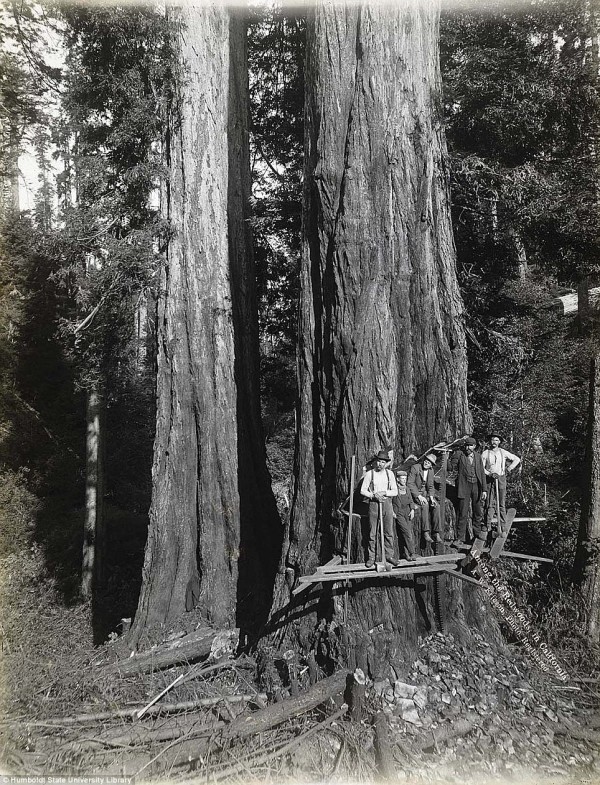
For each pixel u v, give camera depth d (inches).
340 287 398.9
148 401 953.5
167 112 538.9
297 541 404.5
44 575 660.1
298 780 281.0
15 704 382.3
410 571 352.2
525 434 745.0
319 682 331.3
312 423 414.9
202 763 290.5
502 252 649.6
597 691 371.9
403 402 394.3
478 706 336.5
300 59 736.3
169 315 529.0
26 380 764.6
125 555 772.0
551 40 623.8
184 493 521.0
